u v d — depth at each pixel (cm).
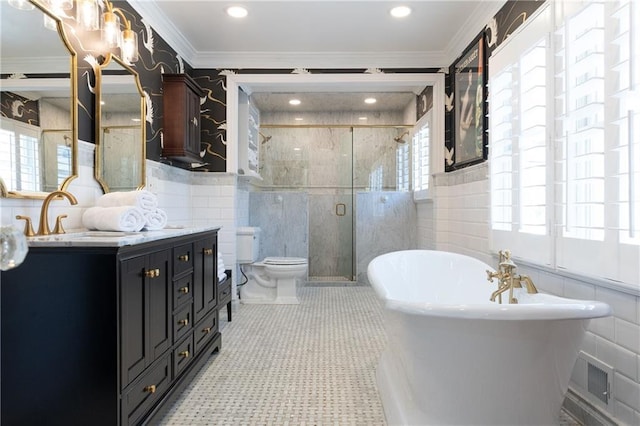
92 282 127
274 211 475
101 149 201
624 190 134
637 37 126
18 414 129
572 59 159
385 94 450
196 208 352
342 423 163
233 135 354
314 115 526
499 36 248
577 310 117
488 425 134
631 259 132
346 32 304
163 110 287
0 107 140
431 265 246
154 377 155
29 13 155
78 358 127
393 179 499
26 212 153
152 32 271
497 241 229
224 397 185
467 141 305
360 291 432
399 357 161
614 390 145
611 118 138
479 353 126
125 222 170
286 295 375
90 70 195
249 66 353
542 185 182
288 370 216
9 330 129
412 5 263
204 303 219
